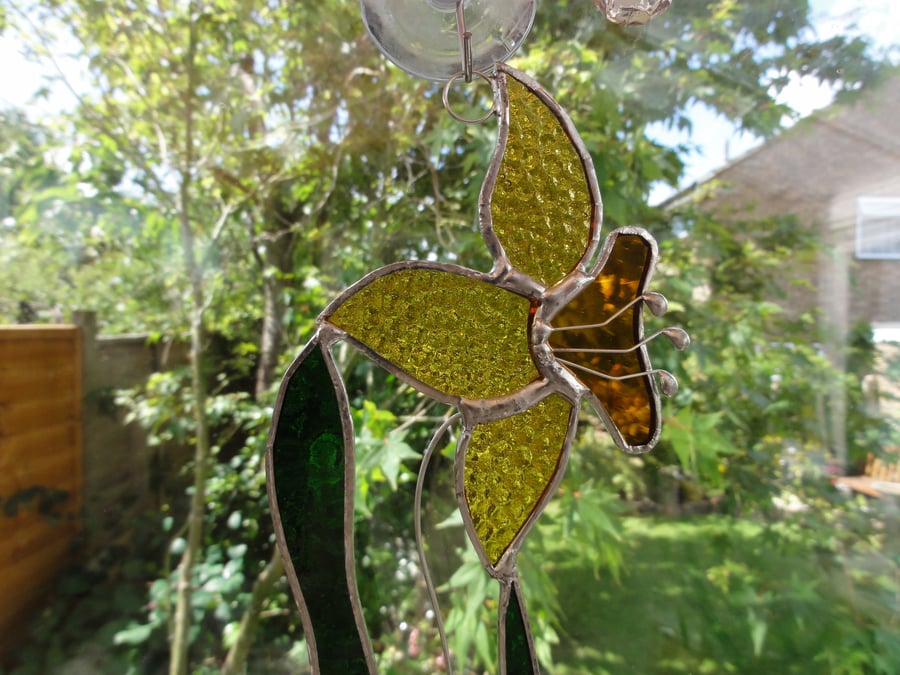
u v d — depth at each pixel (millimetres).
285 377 116
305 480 116
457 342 123
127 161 323
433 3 130
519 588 127
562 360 127
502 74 122
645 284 129
